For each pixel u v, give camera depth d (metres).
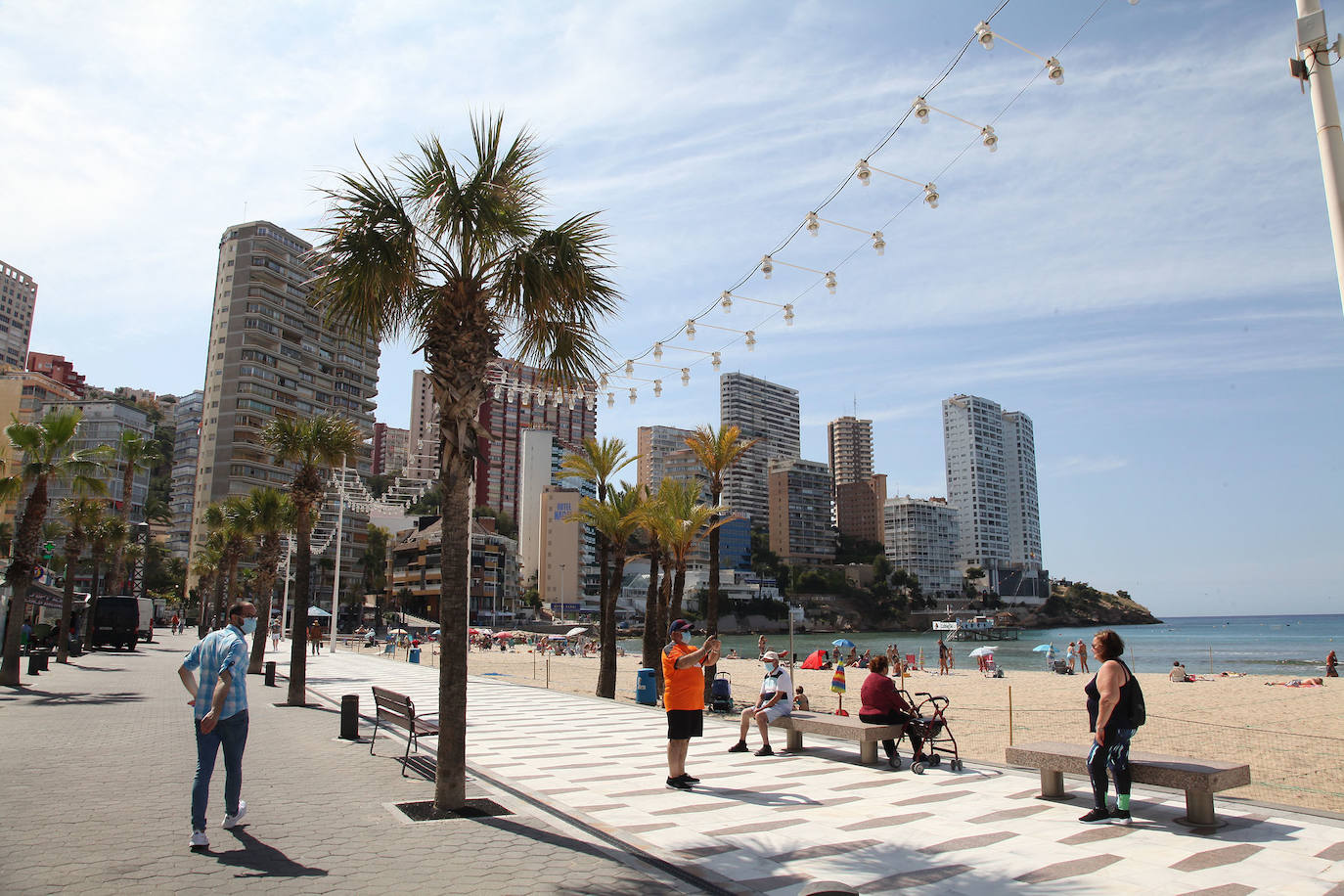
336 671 30.30
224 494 90.69
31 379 94.38
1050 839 6.27
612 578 23.41
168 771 9.11
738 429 23.50
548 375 9.24
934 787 8.30
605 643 22.97
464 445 7.61
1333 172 5.14
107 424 95.88
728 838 6.34
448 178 7.66
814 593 173.25
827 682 35.12
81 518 29.80
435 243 8.02
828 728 9.66
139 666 28.16
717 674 20.61
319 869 5.46
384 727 13.73
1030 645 108.06
